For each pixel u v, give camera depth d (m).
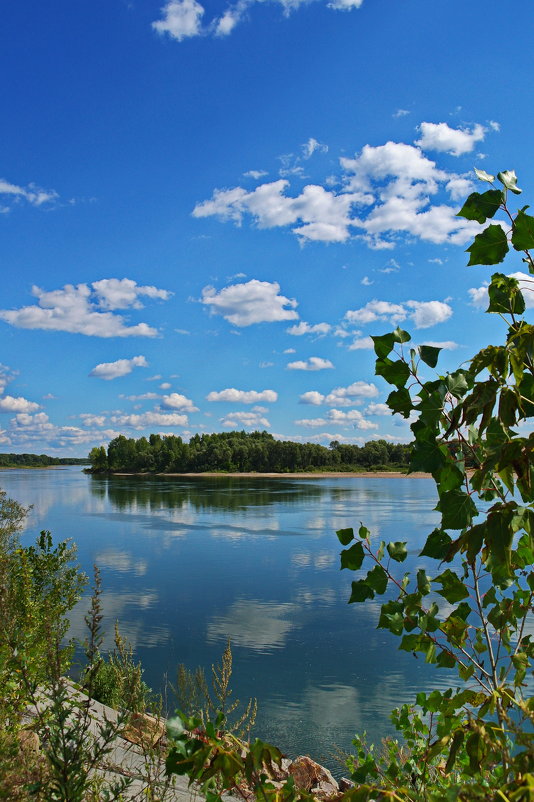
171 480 126.19
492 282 1.88
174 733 1.61
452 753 1.62
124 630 15.91
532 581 1.94
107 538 35.94
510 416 1.63
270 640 15.47
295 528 40.41
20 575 5.35
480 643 2.05
